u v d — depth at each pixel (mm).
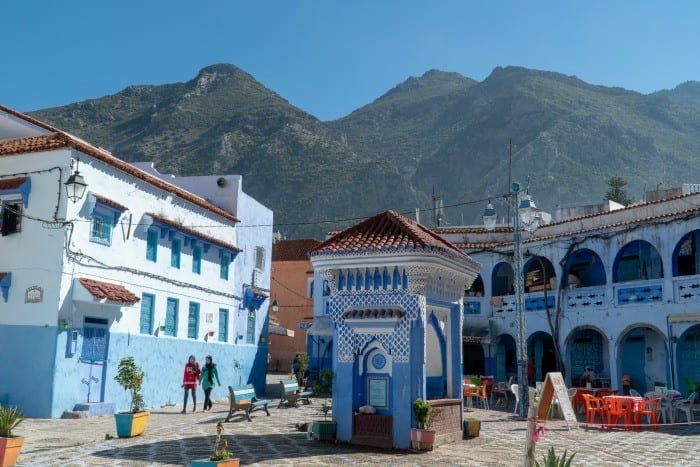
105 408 21312
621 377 27484
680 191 40281
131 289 23297
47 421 18734
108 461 12703
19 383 19641
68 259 20234
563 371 29516
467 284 17906
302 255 50344
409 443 14828
